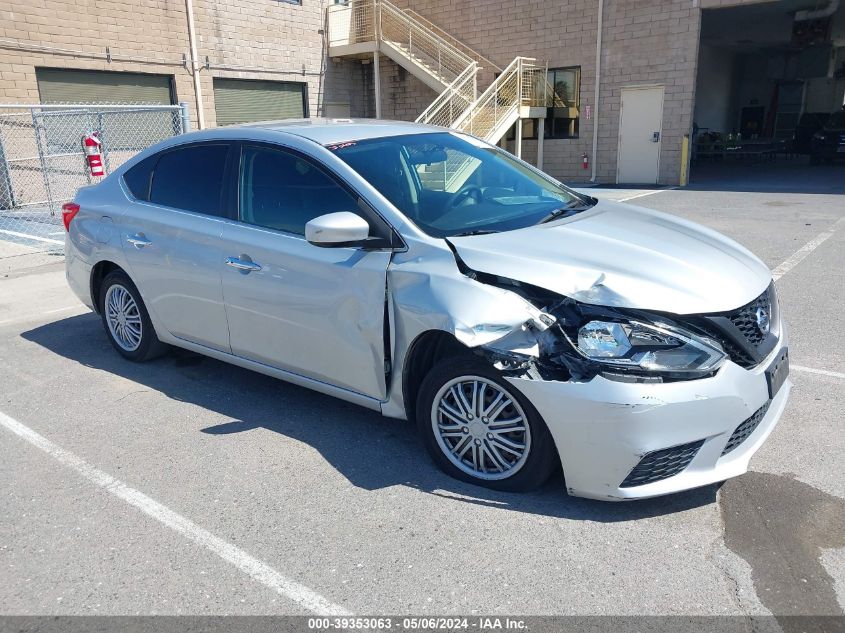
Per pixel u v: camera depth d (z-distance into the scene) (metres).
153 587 2.64
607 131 17.48
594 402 2.74
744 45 25.89
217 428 3.96
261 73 17.42
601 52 17.09
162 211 4.45
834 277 6.83
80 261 5.09
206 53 16.12
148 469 3.53
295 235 3.70
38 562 2.81
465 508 3.08
